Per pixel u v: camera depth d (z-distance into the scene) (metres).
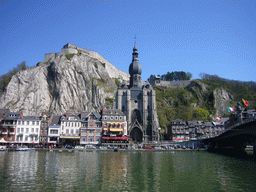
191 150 85.94
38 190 25.20
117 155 62.34
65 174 33.38
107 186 27.17
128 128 114.38
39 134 89.75
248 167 42.16
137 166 41.69
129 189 26.14
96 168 38.69
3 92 153.00
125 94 123.81
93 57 184.12
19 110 142.75
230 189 26.61
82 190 25.47
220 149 85.69
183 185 28.17
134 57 139.12
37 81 156.00
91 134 92.12
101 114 99.75
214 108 180.25
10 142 87.62
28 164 42.00
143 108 121.00
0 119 89.44
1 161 45.31
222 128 125.88
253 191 25.83
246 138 68.38
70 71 160.38
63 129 91.12
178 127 121.06
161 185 28.02
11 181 28.86
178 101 182.62
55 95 155.62
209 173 35.81
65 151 73.75
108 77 170.25
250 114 93.12
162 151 80.44
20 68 172.38
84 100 155.25
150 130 118.00
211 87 194.38
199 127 125.81
